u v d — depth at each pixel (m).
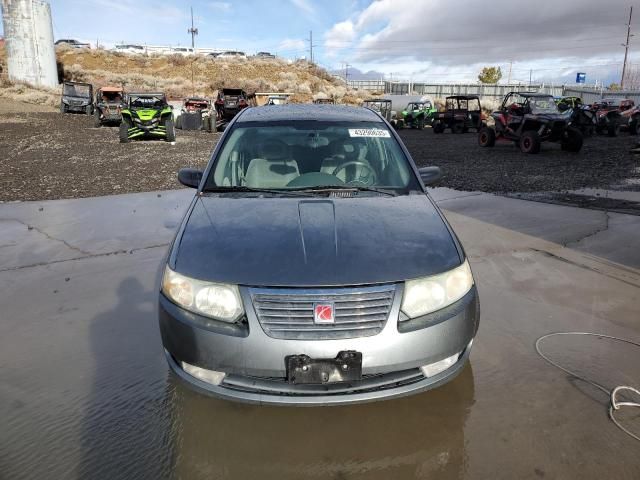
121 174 9.74
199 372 2.22
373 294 2.12
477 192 8.10
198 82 48.06
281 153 3.37
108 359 2.95
